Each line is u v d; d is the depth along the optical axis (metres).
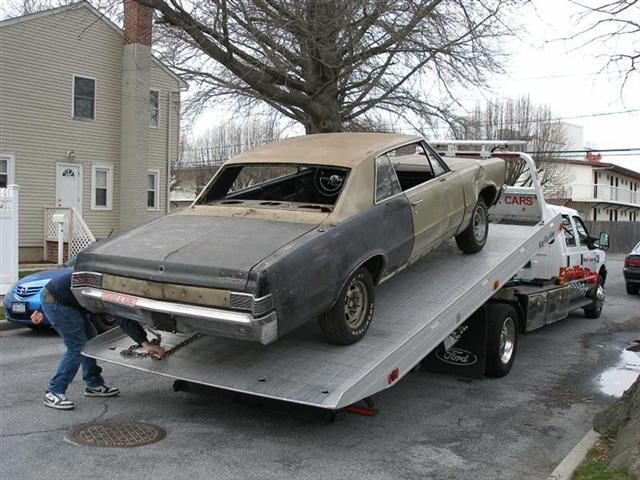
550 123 41.12
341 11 14.26
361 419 6.04
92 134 22.27
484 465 4.97
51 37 20.95
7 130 20.06
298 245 4.91
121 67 22.86
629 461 4.30
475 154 9.49
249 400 5.62
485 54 16.14
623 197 56.88
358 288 5.54
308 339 5.72
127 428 5.53
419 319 5.87
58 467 4.64
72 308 6.04
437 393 7.03
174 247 5.14
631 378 7.88
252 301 4.50
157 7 13.87
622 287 18.80
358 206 5.68
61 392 6.08
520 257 8.12
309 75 16.08
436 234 6.83
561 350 9.53
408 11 14.98
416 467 4.88
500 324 7.56
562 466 4.61
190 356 5.75
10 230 12.10
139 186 23.05
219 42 14.55
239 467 4.73
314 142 6.62
